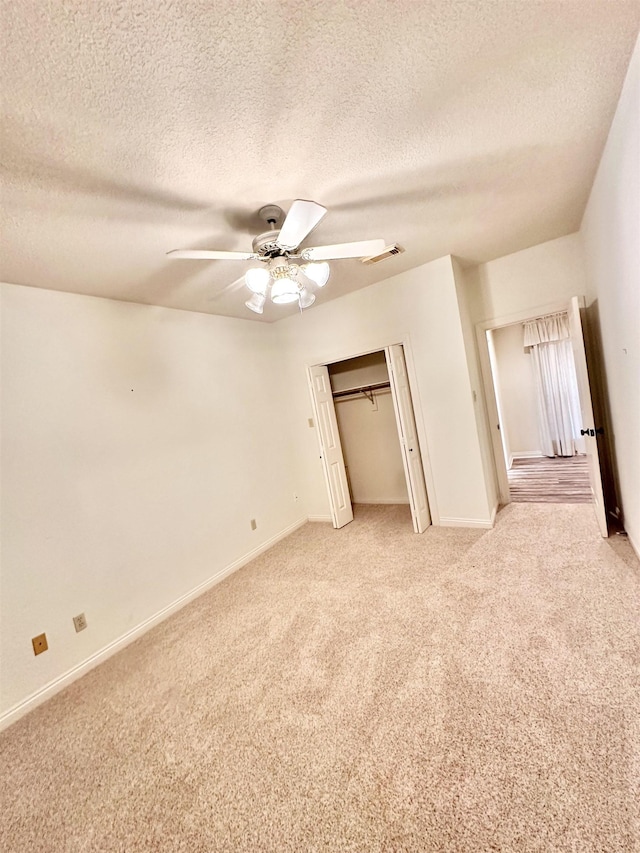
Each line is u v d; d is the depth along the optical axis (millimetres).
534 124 1728
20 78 1108
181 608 3053
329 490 4238
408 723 1620
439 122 1611
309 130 1525
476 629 2141
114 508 2730
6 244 1937
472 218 2625
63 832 1427
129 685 2209
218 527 3510
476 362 3832
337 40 1167
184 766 1613
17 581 2207
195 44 1103
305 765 1517
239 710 1867
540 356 6254
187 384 3404
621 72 1489
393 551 3385
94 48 1065
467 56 1302
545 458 6293
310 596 2854
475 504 3568
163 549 3018
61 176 1540
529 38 1271
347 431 5195
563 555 2801
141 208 1851
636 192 1587
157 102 1271
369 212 2297
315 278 2230
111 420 2783
